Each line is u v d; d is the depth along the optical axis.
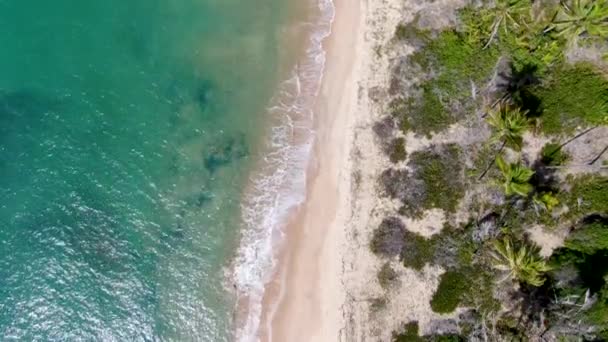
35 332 38.69
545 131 34.78
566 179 34.72
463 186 35.25
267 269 37.56
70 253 39.06
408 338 35.19
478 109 35.16
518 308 34.50
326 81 37.34
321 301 36.75
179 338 38.16
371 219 36.16
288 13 38.09
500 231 34.75
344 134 36.91
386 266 35.81
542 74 34.91
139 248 38.91
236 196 38.38
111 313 38.59
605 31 31.95
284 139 37.91
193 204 38.78
